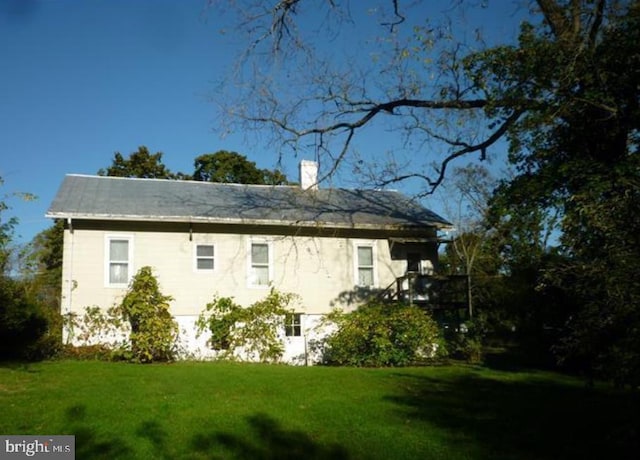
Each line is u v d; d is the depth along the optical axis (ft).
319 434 25.31
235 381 38.70
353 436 25.11
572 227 22.39
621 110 47.73
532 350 59.82
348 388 37.55
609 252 19.43
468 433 26.05
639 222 19.83
